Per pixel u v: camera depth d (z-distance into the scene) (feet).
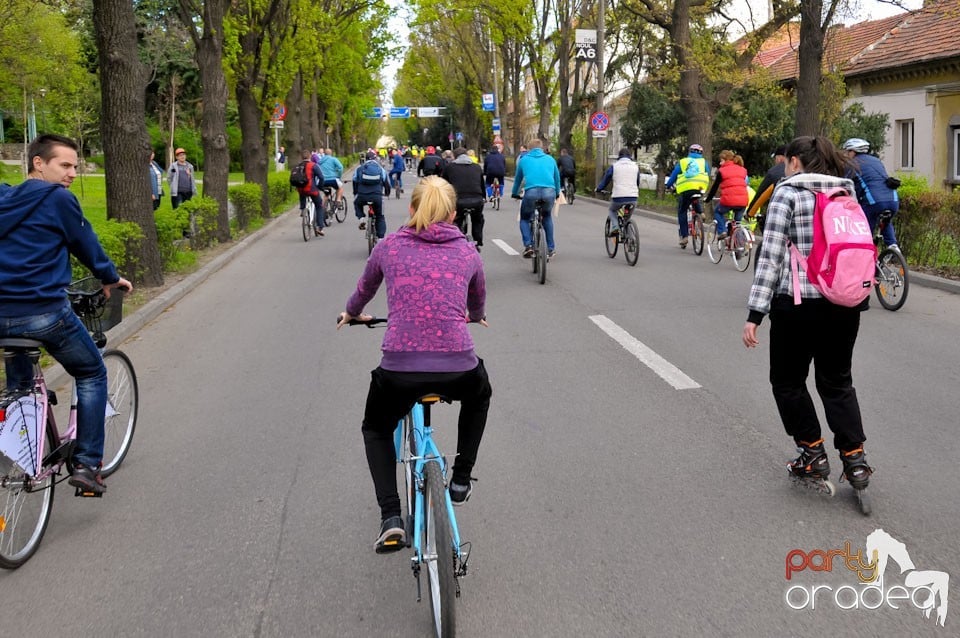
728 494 15.34
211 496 15.85
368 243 51.31
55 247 14.01
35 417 13.67
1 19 78.33
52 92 105.91
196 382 23.62
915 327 28.53
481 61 181.88
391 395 11.89
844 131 77.56
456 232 12.46
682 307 32.65
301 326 30.76
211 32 55.06
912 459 16.81
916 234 39.11
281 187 87.97
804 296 14.24
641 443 17.97
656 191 98.27
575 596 12.01
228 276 43.65
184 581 12.76
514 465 16.89
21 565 13.35
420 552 11.12
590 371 23.67
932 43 81.46
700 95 75.36
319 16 78.23
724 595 11.98
